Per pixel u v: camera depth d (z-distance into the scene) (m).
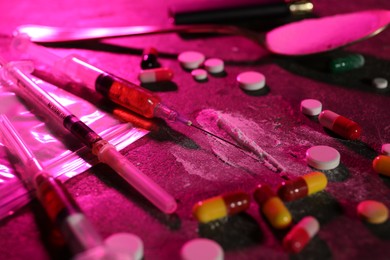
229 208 0.21
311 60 0.31
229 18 0.33
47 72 0.30
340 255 0.20
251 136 0.25
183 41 0.33
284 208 0.21
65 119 0.25
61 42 0.32
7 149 0.25
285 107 0.27
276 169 0.23
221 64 0.30
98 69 0.28
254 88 0.28
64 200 0.21
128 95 0.26
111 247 0.20
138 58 0.31
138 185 0.22
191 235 0.21
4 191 0.23
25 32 0.31
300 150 0.24
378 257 0.20
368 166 0.23
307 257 0.20
